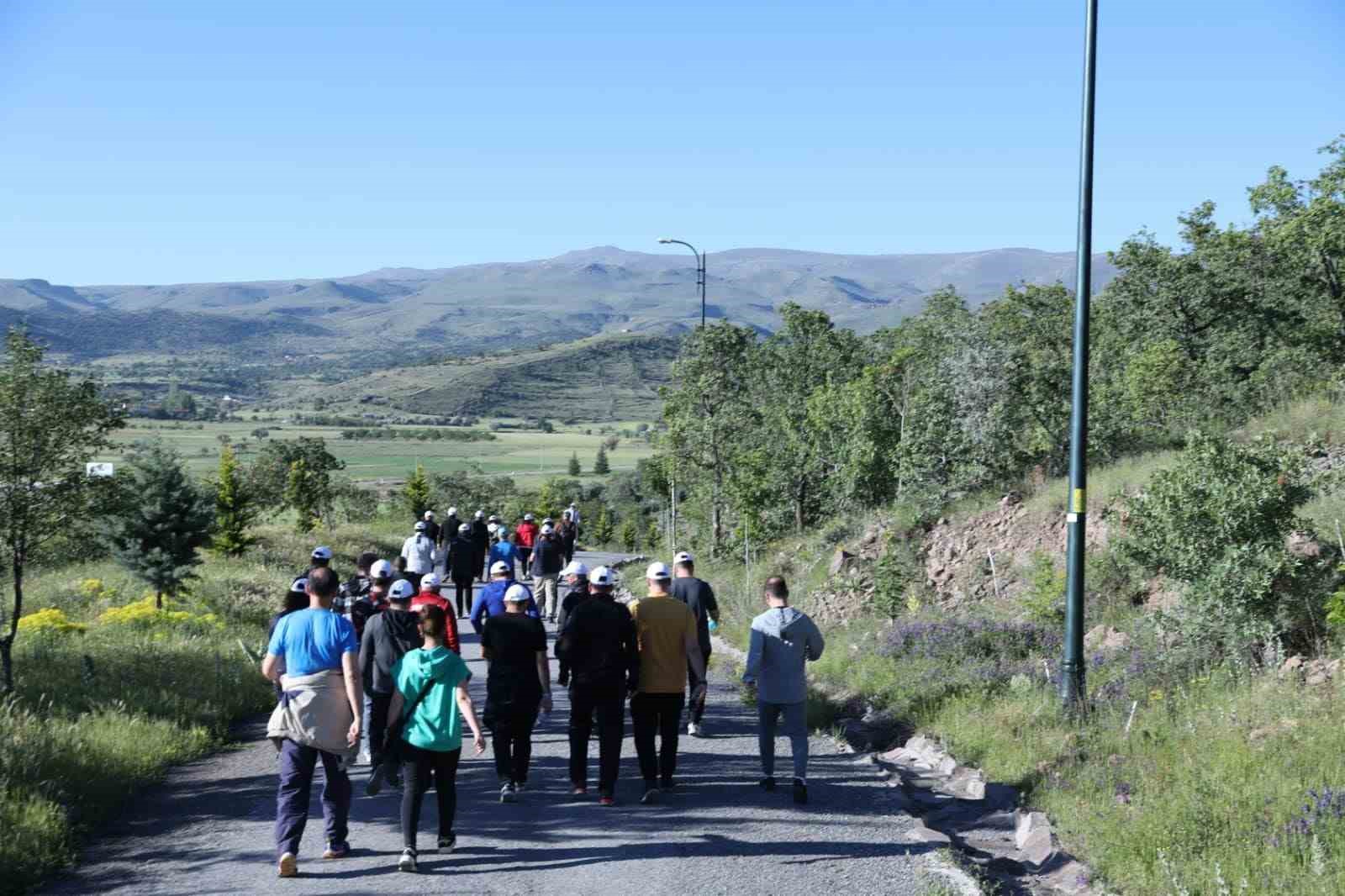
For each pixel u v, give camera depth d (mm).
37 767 9352
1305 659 11039
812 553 24547
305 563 33469
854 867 7711
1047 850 8109
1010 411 22422
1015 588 17188
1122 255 29984
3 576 17469
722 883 7344
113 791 9703
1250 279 28688
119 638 17953
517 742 9789
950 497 22000
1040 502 19297
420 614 7855
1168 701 10766
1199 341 29062
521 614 9758
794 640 9711
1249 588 11117
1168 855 7469
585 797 9711
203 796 9875
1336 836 7285
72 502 13547
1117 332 30969
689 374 35219
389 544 40531
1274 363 25203
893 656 15133
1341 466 15141
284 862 7402
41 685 13414
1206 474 11711
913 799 9812
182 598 22406
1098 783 9234
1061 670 12289
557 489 96500
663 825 8742
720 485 34312
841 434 30656
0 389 13055
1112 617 14352
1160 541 11883
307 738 7551
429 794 9859
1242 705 10062
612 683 9461
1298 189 26688
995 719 11523
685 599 12523
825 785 10195
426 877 7430
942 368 24188
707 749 11891
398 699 7809
